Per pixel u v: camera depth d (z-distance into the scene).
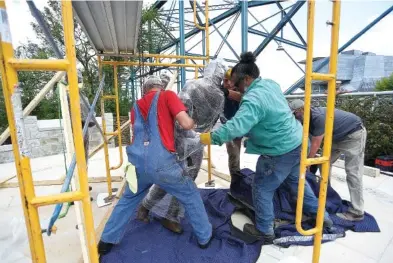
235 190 2.76
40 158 5.37
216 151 5.77
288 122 1.94
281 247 2.14
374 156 4.36
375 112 4.35
